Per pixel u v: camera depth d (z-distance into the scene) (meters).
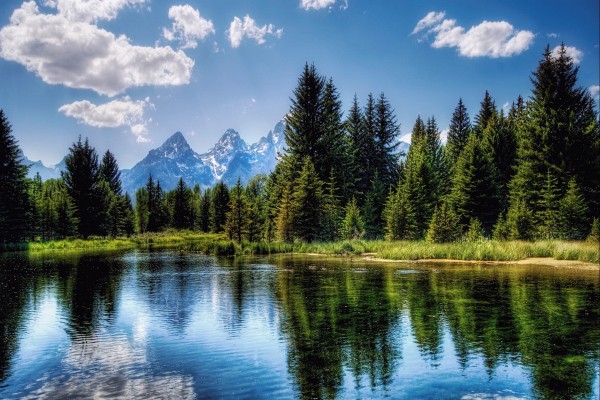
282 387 6.64
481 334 9.45
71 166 63.81
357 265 24.50
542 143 40.91
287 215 44.06
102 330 10.23
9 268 24.67
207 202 90.62
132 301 13.84
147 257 33.09
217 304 13.15
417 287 15.85
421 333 9.57
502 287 15.59
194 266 25.22
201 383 6.82
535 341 8.89
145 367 7.59
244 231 44.97
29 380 6.98
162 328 10.35
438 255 28.02
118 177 102.25
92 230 64.50
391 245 35.09
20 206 50.09
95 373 7.30
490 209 44.75
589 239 28.02
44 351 8.56
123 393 6.43
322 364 7.69
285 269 22.83
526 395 6.29
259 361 7.87
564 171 38.81
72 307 12.95
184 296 14.66
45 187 78.19
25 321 11.18
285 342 9.03
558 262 24.09
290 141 56.81
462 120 72.44
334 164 55.31
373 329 9.97
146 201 97.12
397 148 68.25
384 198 56.84
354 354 8.23
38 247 45.72
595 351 8.24
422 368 7.43
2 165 49.25
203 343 9.05
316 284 17.00
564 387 6.58
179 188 96.62
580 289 14.98
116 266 25.66
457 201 46.09
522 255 26.44
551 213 37.00
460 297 13.73
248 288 16.22
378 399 6.18
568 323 10.27
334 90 63.19
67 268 24.58
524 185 42.06
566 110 40.66
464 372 7.24
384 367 7.50
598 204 38.47
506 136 54.50
